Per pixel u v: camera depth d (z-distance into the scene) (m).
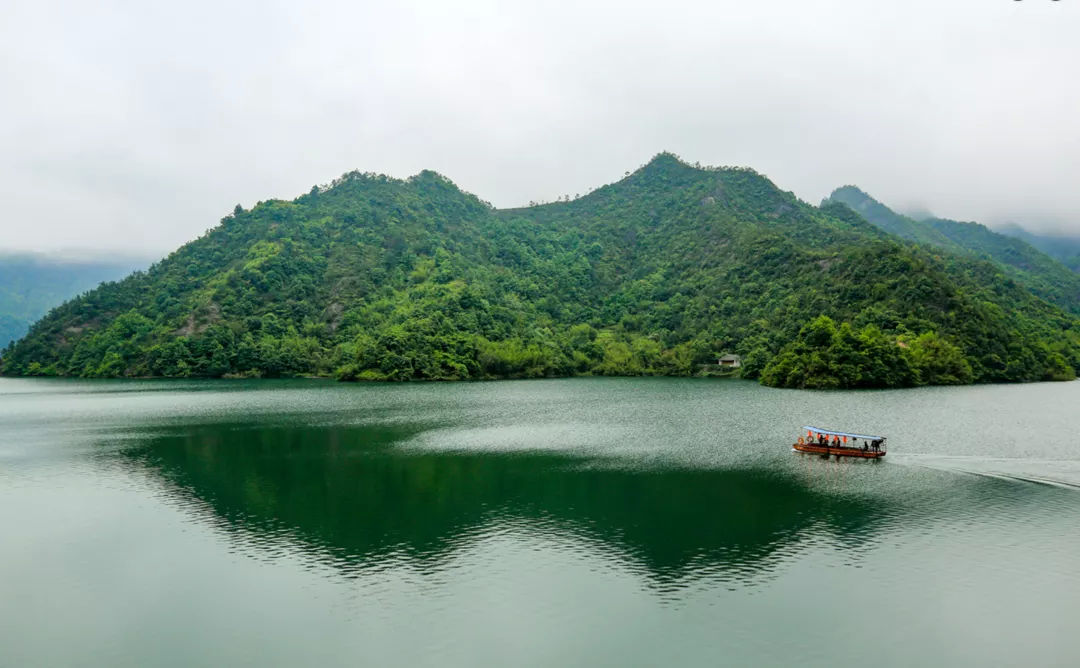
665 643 35.44
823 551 47.62
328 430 104.06
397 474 72.56
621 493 63.31
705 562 46.09
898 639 35.50
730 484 65.94
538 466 75.31
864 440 77.44
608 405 134.38
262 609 40.25
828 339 168.38
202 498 63.88
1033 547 47.75
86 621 39.16
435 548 49.59
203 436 99.75
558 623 37.78
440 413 124.56
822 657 33.94
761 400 138.38
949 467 71.06
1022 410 113.94
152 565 47.22
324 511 59.06
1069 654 33.91
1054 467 70.44
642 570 44.88
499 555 47.94
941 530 51.56
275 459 81.56
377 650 35.22
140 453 86.62
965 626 36.78
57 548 50.75
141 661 34.72
